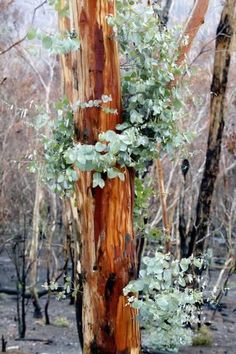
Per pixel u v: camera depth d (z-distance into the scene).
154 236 6.71
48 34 4.84
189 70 5.45
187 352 10.27
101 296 5.07
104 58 5.00
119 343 5.08
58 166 5.25
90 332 5.14
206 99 14.73
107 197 5.00
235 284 17.75
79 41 4.96
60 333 12.11
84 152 4.61
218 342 11.44
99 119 4.97
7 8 12.88
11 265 19.80
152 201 13.63
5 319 13.48
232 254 15.95
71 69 5.18
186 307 4.96
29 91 17.38
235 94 17.14
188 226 14.52
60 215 18.72
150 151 5.02
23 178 18.39
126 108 5.07
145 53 5.04
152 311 4.73
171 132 5.14
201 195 11.92
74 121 5.10
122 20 4.96
